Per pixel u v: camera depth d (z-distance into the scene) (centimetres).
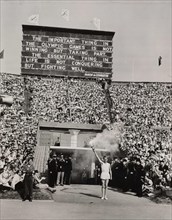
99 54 5784
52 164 1991
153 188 1847
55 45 5744
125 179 1958
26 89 5319
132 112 5009
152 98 5466
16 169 1889
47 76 5731
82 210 1339
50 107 4878
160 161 2148
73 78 5750
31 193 1478
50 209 1327
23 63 5678
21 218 1151
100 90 5581
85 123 4347
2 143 3053
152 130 4281
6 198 1505
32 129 3962
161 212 1353
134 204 1522
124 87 5688
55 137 4200
